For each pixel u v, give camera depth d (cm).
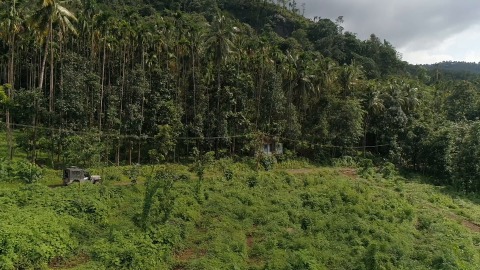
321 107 6341
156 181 3562
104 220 2658
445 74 16875
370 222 3159
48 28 3991
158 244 2412
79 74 4859
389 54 12319
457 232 3250
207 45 5362
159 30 5709
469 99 7500
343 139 6197
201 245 2536
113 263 2116
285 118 5953
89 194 3009
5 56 5803
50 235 2217
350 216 3200
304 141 6038
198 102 5459
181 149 5366
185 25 5719
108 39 5081
